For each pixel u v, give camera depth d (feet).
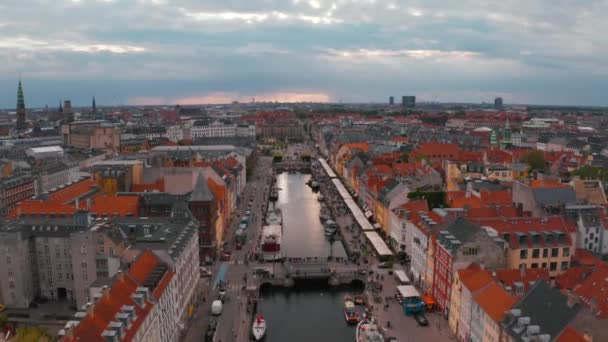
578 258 525.75
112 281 407.85
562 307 352.90
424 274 564.71
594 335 341.41
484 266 475.31
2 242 522.47
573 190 650.43
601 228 582.35
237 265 653.30
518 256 503.20
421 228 574.56
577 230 580.71
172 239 499.92
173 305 450.30
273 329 504.43
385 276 610.65
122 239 537.65
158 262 453.99
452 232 514.68
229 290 572.92
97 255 525.34
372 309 519.19
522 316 370.12
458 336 459.73
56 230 553.23
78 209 626.64
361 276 608.60
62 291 562.25
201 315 517.96
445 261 496.23
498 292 406.41
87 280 526.57
